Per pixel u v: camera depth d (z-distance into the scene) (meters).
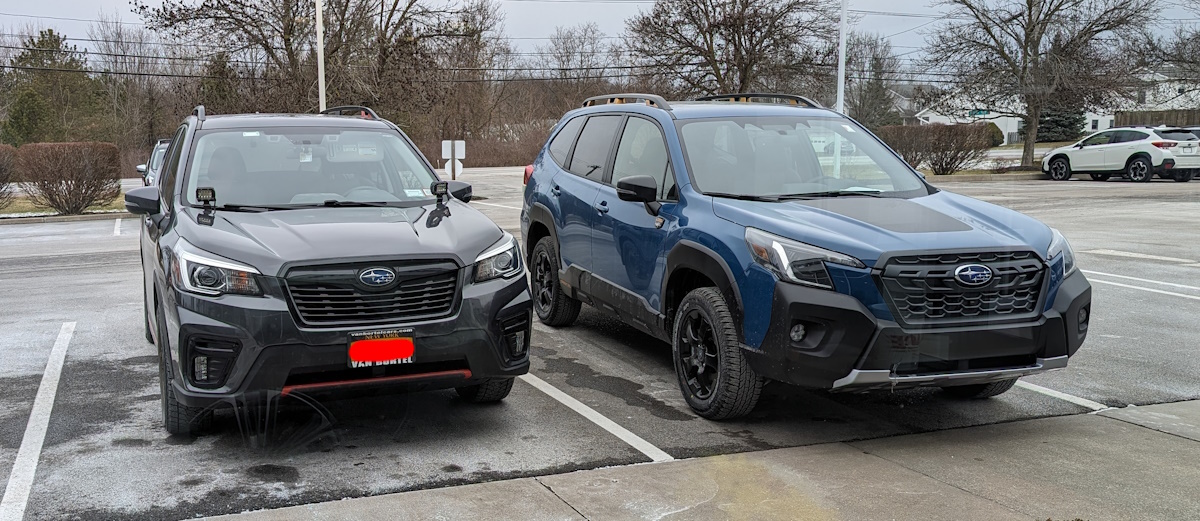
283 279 4.18
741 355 4.66
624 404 5.29
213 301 4.16
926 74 36.41
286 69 29.50
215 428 4.79
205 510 3.71
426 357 4.34
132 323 7.57
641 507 3.77
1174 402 5.33
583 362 6.29
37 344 6.78
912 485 4.02
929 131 31.20
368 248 4.38
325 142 5.82
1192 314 7.82
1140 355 6.44
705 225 4.98
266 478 4.08
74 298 8.84
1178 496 3.88
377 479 4.07
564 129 7.48
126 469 4.18
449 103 51.84
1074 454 4.43
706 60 40.38
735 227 4.76
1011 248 4.40
